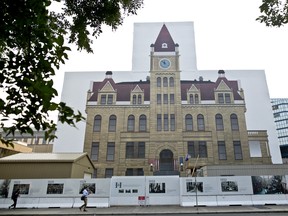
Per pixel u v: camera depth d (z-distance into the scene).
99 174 32.16
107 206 19.98
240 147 33.03
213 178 20.50
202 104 35.28
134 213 16.20
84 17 3.63
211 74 37.56
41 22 2.10
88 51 3.76
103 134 34.19
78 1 3.60
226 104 35.22
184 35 40.41
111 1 3.72
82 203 20.22
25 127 1.95
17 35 2.06
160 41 39.81
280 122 105.81
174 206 19.73
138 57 39.47
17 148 34.94
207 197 19.98
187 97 35.75
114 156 32.88
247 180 20.31
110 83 37.31
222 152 32.75
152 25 41.44
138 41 40.53
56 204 20.27
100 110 35.62
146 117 34.91
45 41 2.13
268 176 20.41
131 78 37.81
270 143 33.50
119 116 35.12
